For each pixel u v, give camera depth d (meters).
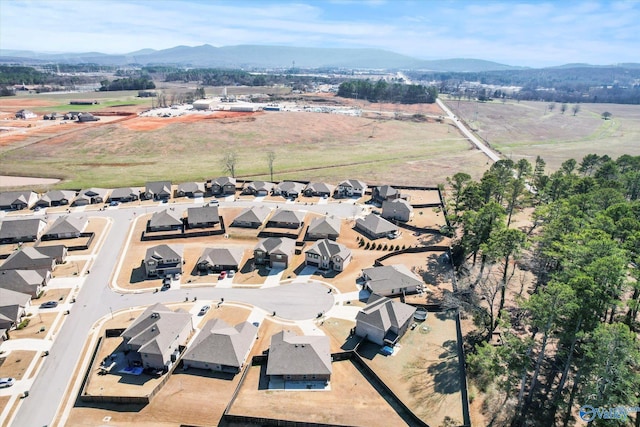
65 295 76.75
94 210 117.44
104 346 63.56
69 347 63.28
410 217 113.00
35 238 99.00
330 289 79.50
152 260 82.94
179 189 129.62
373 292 76.62
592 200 88.62
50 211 116.19
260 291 78.81
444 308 73.00
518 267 86.94
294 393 54.66
